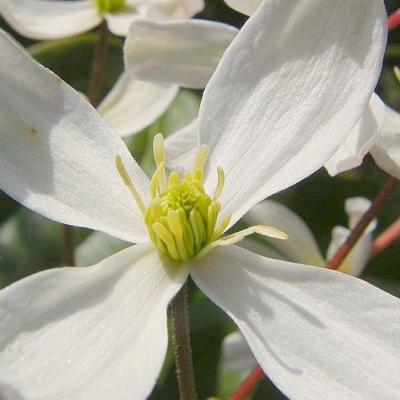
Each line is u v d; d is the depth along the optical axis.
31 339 0.12
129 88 0.20
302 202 0.23
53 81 0.14
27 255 0.21
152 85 0.20
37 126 0.14
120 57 0.24
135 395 0.12
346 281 0.13
